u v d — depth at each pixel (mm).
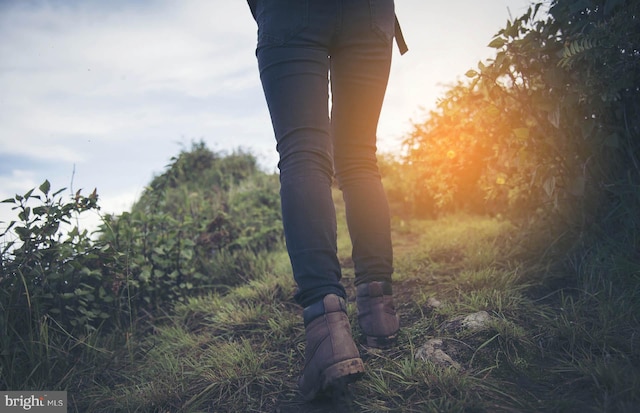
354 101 1380
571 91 1929
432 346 1466
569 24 1943
